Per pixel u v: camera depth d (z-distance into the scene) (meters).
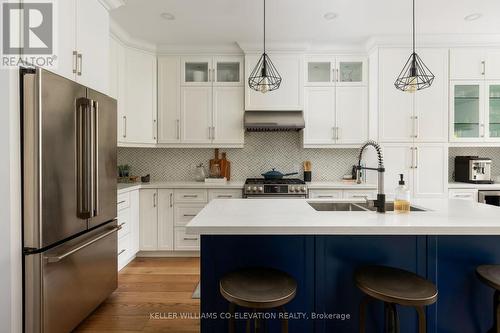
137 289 2.65
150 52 3.64
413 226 1.36
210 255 1.59
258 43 3.59
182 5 2.75
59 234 1.74
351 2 2.71
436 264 1.60
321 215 1.63
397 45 3.45
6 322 1.53
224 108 3.72
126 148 4.04
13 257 1.54
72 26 2.00
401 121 3.48
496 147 3.91
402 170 3.48
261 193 3.40
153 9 2.83
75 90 1.89
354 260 1.60
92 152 1.98
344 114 3.72
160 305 2.37
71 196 1.85
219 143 3.73
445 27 3.22
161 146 3.73
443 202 2.16
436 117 3.46
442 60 3.45
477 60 3.45
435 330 1.61
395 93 3.47
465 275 1.61
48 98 1.65
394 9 2.84
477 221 1.47
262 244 1.60
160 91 3.71
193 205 3.51
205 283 1.59
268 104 3.65
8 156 1.52
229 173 4.06
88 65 2.18
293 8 2.81
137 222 3.40
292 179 3.79
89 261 2.10
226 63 3.78
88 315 2.11
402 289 1.29
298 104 3.66
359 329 1.48
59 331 1.77
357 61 3.73
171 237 3.50
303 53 3.64
